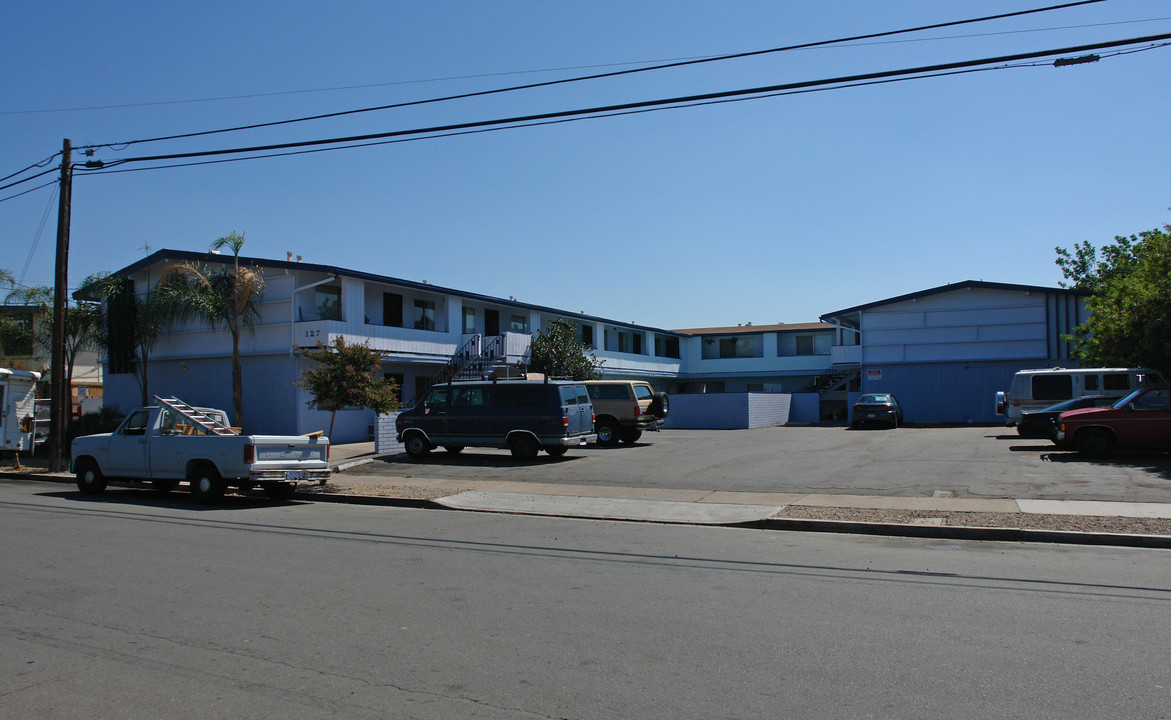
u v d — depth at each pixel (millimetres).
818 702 4797
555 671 5406
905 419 35406
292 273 26797
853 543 10320
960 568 8594
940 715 4582
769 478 16156
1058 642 5875
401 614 6828
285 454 14805
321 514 13258
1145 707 4656
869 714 4609
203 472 14555
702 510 12961
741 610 6875
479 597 7398
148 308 26531
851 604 7055
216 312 25875
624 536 10930
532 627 6426
